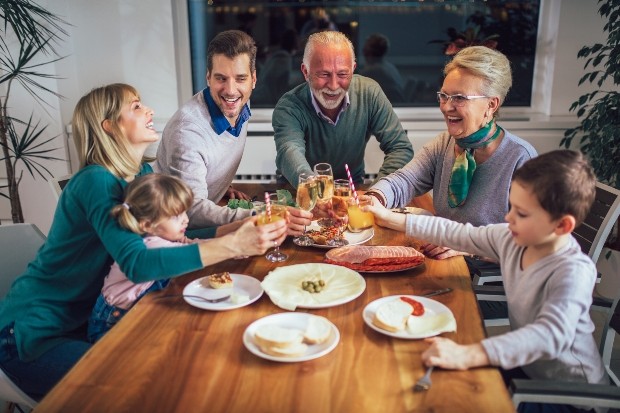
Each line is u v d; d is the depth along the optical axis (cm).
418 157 229
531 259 143
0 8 325
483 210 202
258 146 372
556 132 367
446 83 192
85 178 159
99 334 165
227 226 190
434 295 153
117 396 111
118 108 165
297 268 164
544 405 144
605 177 307
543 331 124
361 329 136
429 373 117
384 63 389
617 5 301
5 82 349
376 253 174
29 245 194
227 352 126
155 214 154
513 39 378
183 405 108
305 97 260
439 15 378
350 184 202
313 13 380
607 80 366
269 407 108
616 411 167
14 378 161
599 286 319
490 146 201
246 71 214
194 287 157
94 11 357
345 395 111
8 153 324
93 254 166
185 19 375
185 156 213
